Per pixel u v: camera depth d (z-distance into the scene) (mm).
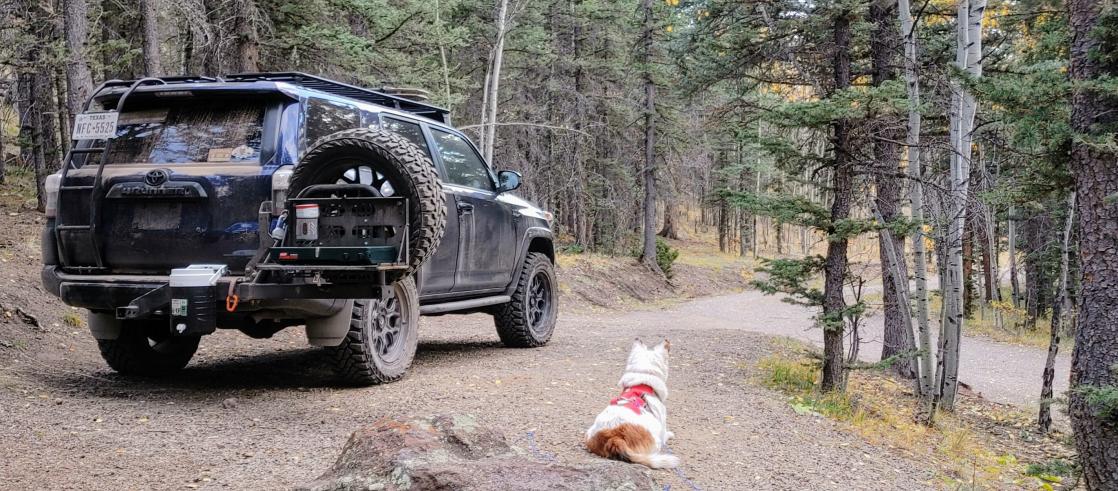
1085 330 5566
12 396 4848
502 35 18609
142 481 3416
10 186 17203
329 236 4762
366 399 5273
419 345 8789
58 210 5242
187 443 4051
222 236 4898
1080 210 5598
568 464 3279
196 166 5012
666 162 29359
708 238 52812
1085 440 5629
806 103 6977
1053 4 8273
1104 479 5488
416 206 4664
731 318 21297
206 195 4922
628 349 8930
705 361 8789
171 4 11898
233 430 4367
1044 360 17328
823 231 7688
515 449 3654
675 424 5426
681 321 18922
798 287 7762
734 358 9227
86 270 5164
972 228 8984
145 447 3941
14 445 3818
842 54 9984
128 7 14750
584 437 4500
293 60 14195
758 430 5641
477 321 13023
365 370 5551
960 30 8711
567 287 21547
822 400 7223
